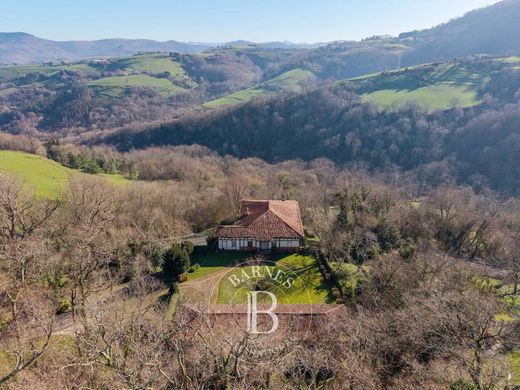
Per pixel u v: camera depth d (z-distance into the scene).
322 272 45.91
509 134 83.94
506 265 48.91
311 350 26.20
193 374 20.00
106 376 22.00
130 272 42.94
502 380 22.00
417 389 21.41
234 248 52.22
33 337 26.88
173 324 26.11
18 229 44.41
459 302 26.67
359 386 21.58
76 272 32.75
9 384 22.66
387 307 34.19
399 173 90.38
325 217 59.19
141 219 55.00
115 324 22.95
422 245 51.50
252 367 19.50
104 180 69.06
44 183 66.50
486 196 73.38
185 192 68.50
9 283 32.84
